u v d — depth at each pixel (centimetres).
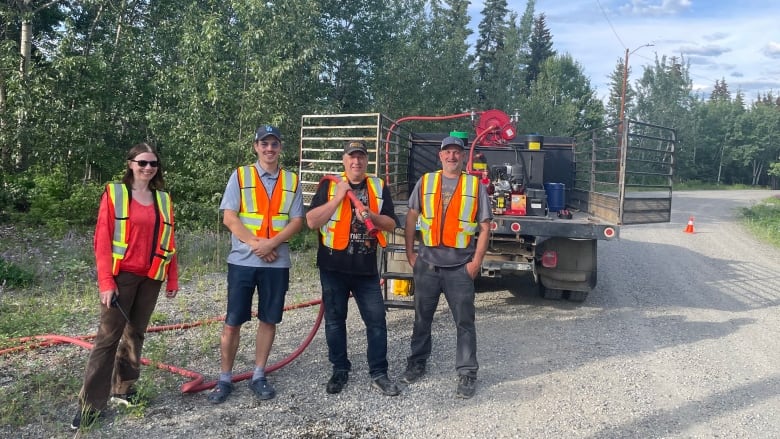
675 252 1233
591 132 785
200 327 572
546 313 674
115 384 385
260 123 1190
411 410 399
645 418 397
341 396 420
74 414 372
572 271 671
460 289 433
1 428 349
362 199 434
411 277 603
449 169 445
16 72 1232
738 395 443
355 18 1709
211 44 1174
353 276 431
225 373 411
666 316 679
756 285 895
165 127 1310
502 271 648
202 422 371
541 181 785
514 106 2461
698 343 575
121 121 1422
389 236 638
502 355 519
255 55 1189
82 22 1491
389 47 1697
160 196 374
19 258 839
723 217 2134
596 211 739
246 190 407
